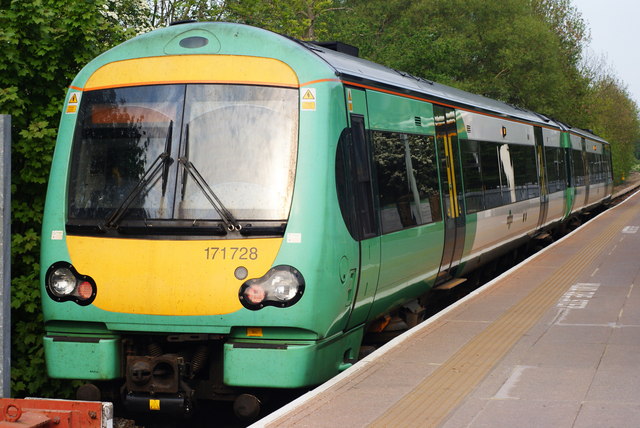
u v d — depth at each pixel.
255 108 6.97
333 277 6.82
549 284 12.27
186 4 26.48
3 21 11.75
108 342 6.86
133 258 6.75
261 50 7.16
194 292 6.58
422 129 10.23
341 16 43.94
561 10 66.75
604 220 29.30
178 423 7.70
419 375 6.67
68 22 11.74
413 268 9.48
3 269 5.57
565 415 5.44
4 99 11.36
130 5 17.06
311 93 6.98
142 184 6.94
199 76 7.10
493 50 54.16
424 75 43.16
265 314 6.50
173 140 6.98
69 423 5.13
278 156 6.84
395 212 8.75
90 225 6.95
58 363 7.01
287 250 6.58
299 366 6.55
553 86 54.94
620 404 5.70
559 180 23.28
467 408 5.66
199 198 6.80
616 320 9.20
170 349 6.99
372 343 10.18
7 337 5.62
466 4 52.88
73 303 6.89
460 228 11.64
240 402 6.77
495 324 8.99
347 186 7.29
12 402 5.23
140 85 7.20
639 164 139.88
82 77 7.45
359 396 6.03
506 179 15.46
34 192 12.07
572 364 7.01
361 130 7.92
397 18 54.03
